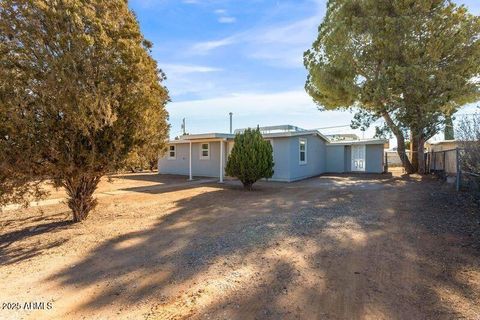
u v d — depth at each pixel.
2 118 5.09
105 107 5.68
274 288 3.35
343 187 12.13
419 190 9.84
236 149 11.85
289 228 5.81
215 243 5.07
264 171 11.81
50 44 5.44
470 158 7.35
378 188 11.32
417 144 15.39
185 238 5.45
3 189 5.44
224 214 7.39
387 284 3.37
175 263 4.24
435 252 4.27
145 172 23.14
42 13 5.32
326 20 15.73
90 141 6.03
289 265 3.99
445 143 16.08
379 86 12.82
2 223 7.07
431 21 12.40
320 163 20.47
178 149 20.52
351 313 2.81
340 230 5.56
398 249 4.46
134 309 3.03
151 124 6.83
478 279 3.41
